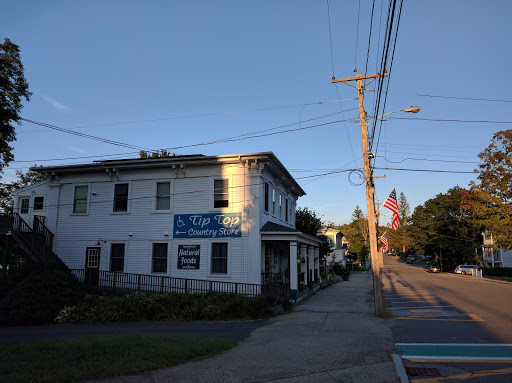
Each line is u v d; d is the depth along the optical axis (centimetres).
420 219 7094
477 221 4400
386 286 3219
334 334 1084
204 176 2003
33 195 2277
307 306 1852
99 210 2134
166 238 2006
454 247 6225
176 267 1966
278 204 2369
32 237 2069
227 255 1908
